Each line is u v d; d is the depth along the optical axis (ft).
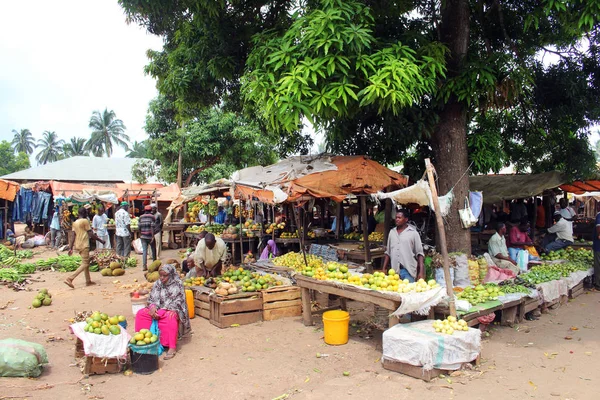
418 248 22.21
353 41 22.52
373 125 34.81
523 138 42.34
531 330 23.00
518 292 24.11
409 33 27.22
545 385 16.11
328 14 21.97
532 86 36.04
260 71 25.27
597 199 77.56
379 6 27.50
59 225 63.98
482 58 29.89
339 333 21.09
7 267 44.21
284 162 34.83
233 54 32.68
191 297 26.48
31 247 65.92
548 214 47.50
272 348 20.92
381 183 30.27
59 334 23.45
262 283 26.09
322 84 23.06
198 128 80.53
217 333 23.31
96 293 33.76
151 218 45.06
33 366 17.33
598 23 32.58
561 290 28.12
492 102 28.19
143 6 30.37
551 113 38.58
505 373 17.26
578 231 50.72
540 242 43.09
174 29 36.22
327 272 23.53
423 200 21.71
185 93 34.76
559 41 34.22
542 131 40.37
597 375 16.96
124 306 29.45
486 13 32.22
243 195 32.42
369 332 23.12
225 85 36.14
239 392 16.20
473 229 47.19
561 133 39.01
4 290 35.12
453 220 29.19
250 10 32.45
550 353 19.44
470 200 29.78
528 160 43.42
